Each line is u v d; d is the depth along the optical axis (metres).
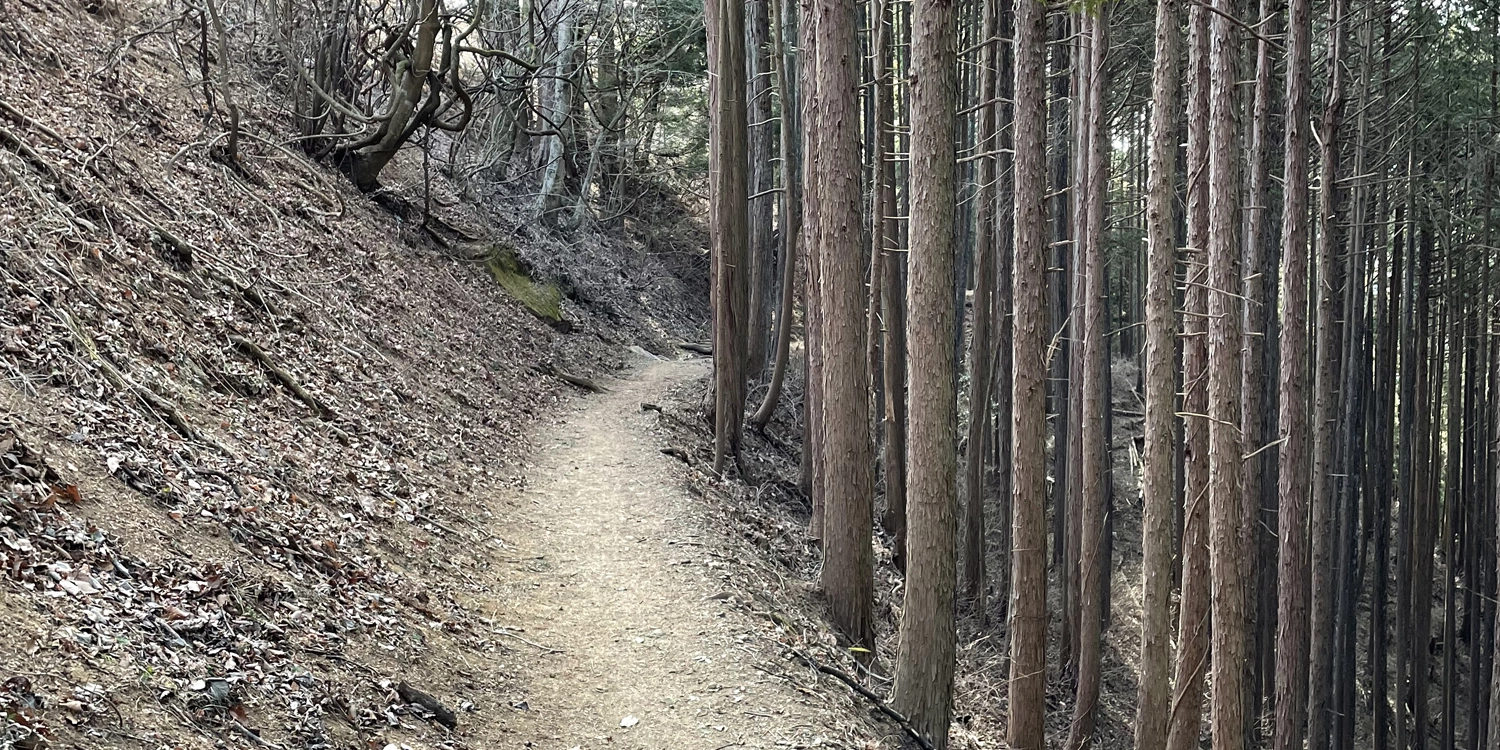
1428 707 22.50
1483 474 21.00
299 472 8.41
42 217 8.94
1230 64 8.55
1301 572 12.05
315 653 5.57
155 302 9.51
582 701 6.73
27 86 11.95
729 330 16.14
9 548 4.71
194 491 6.67
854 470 10.29
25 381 6.58
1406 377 20.36
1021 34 10.08
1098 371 12.41
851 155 9.48
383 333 14.03
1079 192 15.80
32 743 3.48
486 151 25.16
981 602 18.53
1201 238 9.52
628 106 29.55
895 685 8.33
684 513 11.69
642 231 36.78
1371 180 16.92
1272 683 18.36
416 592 7.36
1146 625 9.74
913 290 7.87
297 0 18.41
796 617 9.83
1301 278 11.56
